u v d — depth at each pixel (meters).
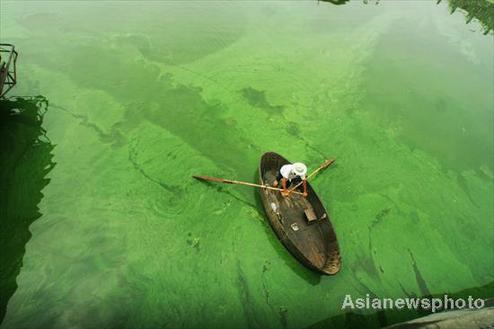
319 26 15.15
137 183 7.94
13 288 6.05
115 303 6.07
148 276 6.47
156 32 13.30
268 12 15.71
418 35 15.43
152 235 7.06
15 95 9.65
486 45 15.48
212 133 9.39
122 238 6.96
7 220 6.95
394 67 13.02
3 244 6.60
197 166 8.47
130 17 14.07
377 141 9.78
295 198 7.52
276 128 9.81
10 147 8.26
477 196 8.66
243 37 13.66
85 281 6.29
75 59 11.38
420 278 6.86
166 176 8.16
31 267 6.35
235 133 9.49
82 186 7.74
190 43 12.91
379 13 16.89
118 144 8.77
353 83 11.93
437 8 18.42
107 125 9.23
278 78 11.71
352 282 6.68
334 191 8.27
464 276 6.97
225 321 6.00
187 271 6.59
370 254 7.16
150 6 15.02
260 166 7.44
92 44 12.22
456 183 8.91
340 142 9.61
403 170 9.02
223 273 6.61
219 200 7.76
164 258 6.74
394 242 7.43
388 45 14.34
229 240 7.09
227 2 16.06
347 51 13.55
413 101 11.45
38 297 6.00
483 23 17.39
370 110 10.86
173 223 7.29
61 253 6.61
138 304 6.09
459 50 14.73
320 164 8.90
